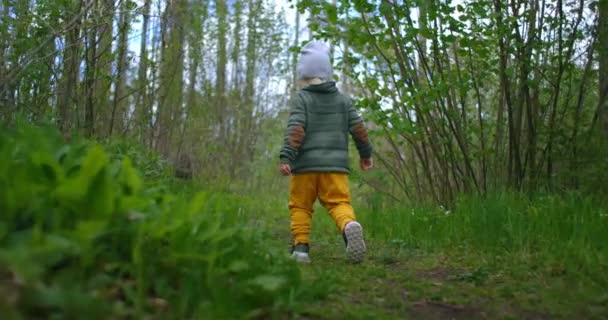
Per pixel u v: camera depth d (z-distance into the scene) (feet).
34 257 5.02
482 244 13.50
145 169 17.10
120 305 5.27
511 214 13.89
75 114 18.51
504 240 13.29
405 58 17.89
